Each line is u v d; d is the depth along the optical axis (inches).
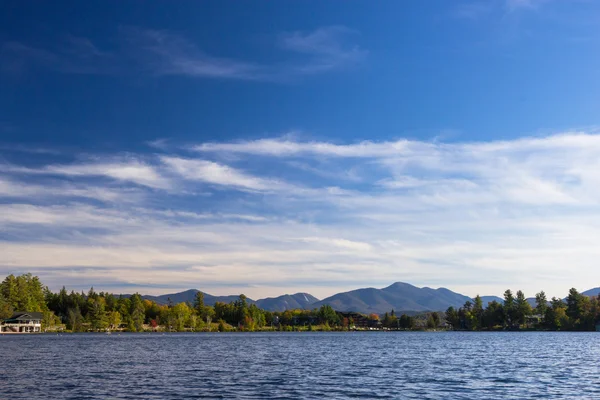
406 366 3341.5
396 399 1936.5
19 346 5753.0
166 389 2197.3
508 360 3823.8
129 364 3457.2
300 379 2578.7
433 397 1987.0
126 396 2004.2
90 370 3016.7
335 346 6309.1
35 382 2425.0
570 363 3511.3
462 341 7746.1
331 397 1988.2
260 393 2087.8
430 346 6220.5
